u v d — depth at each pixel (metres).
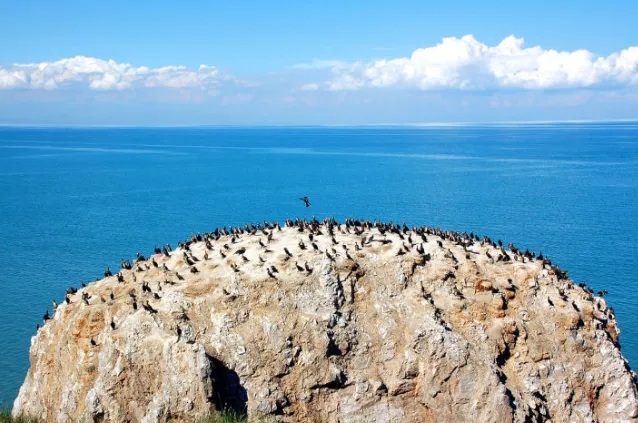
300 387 60.66
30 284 119.19
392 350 62.34
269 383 60.25
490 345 61.97
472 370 60.19
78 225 177.75
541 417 59.88
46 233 166.38
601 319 65.69
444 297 64.94
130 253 143.88
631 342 90.50
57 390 63.91
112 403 59.31
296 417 60.19
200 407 57.72
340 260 66.25
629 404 60.81
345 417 60.19
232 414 57.69
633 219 180.88
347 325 63.19
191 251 73.38
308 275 65.31
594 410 61.31
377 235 73.31
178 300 64.00
